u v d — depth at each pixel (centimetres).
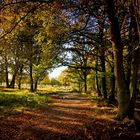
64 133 1390
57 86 11281
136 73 1762
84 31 2248
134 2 946
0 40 1427
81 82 6981
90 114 2041
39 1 1328
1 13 1318
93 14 1705
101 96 4197
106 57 3091
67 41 2388
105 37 2366
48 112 2131
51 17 1548
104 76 3095
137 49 1717
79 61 4116
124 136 1371
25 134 1335
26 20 1461
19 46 3912
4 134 1302
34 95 3666
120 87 1758
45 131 1417
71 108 2467
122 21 1919
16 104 2516
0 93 3372
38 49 3956
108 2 1602
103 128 1502
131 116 1712
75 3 1480
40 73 3438
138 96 3381
